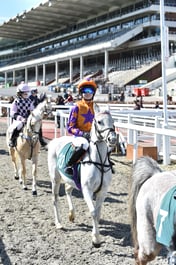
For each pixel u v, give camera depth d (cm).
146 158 393
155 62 4719
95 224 503
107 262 464
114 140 486
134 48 5153
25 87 842
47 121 2295
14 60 7594
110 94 3609
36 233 555
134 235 367
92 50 5012
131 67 5056
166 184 339
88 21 6150
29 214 639
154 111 1515
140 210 349
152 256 342
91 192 507
